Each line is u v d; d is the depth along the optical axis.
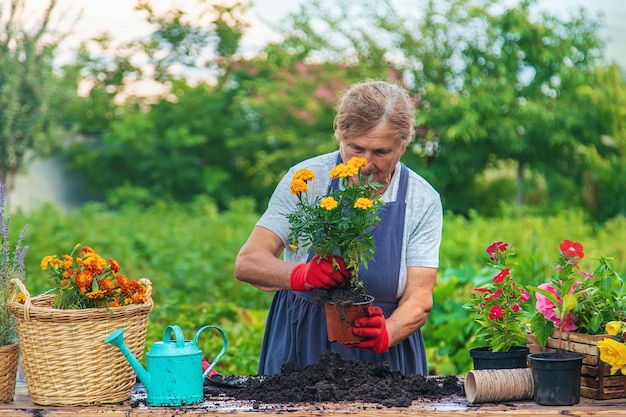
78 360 2.57
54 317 2.54
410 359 3.26
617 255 9.49
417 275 3.16
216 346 5.33
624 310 2.80
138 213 15.66
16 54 13.44
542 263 6.43
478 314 2.92
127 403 2.63
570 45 15.61
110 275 2.71
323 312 3.21
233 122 18.89
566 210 14.55
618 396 2.68
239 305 7.29
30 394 2.63
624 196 15.27
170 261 9.64
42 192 19.17
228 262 9.43
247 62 19.02
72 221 12.80
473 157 15.65
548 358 2.63
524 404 2.61
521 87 15.86
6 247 2.78
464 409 2.52
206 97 18.86
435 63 16.12
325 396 2.62
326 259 2.82
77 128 18.72
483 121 15.45
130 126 18.27
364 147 2.90
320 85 17.36
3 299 2.72
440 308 5.82
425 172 15.69
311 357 3.21
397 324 3.01
